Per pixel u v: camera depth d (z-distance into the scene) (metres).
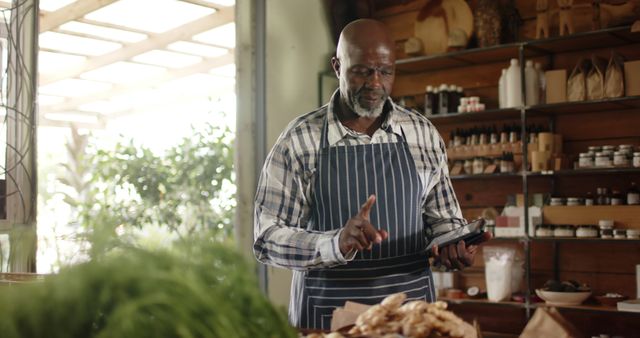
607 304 3.97
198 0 5.69
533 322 1.34
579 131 4.31
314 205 2.13
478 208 4.68
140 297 0.68
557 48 4.28
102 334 0.65
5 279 1.89
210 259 0.74
